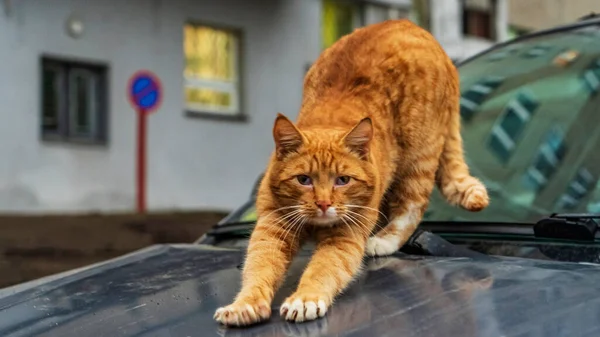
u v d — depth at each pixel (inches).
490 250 97.0
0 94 503.8
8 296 96.3
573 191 104.7
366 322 73.9
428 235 101.3
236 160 619.8
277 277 95.0
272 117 639.1
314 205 100.4
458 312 72.5
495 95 125.9
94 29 544.1
